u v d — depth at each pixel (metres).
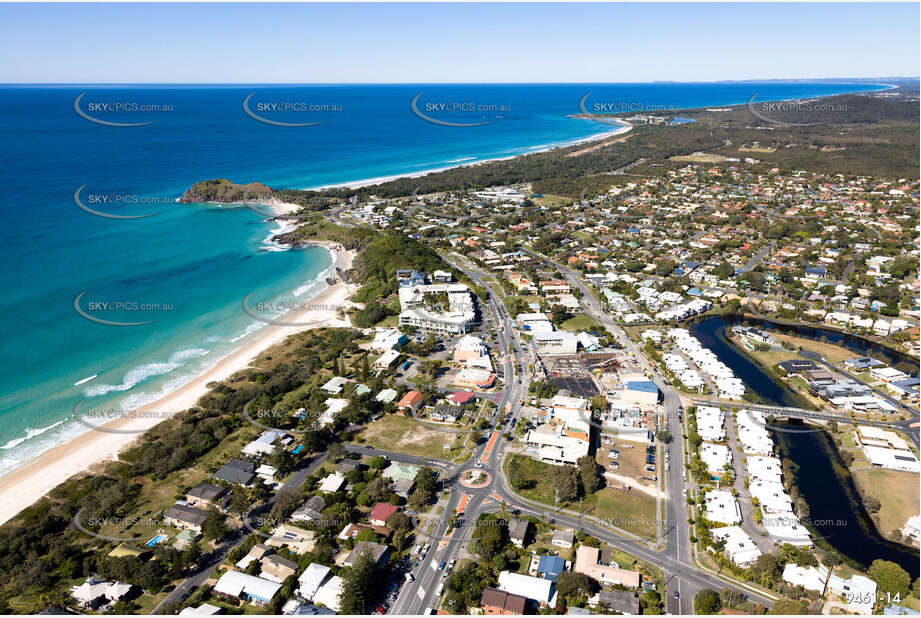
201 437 121.62
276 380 146.75
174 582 87.50
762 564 89.25
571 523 100.69
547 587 85.12
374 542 92.19
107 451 121.81
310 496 105.00
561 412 130.75
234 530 98.31
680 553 94.19
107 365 158.38
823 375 152.25
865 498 108.00
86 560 89.12
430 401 139.75
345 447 121.75
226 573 86.94
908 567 93.38
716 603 82.94
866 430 126.81
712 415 131.88
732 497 105.94
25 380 148.25
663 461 118.25
